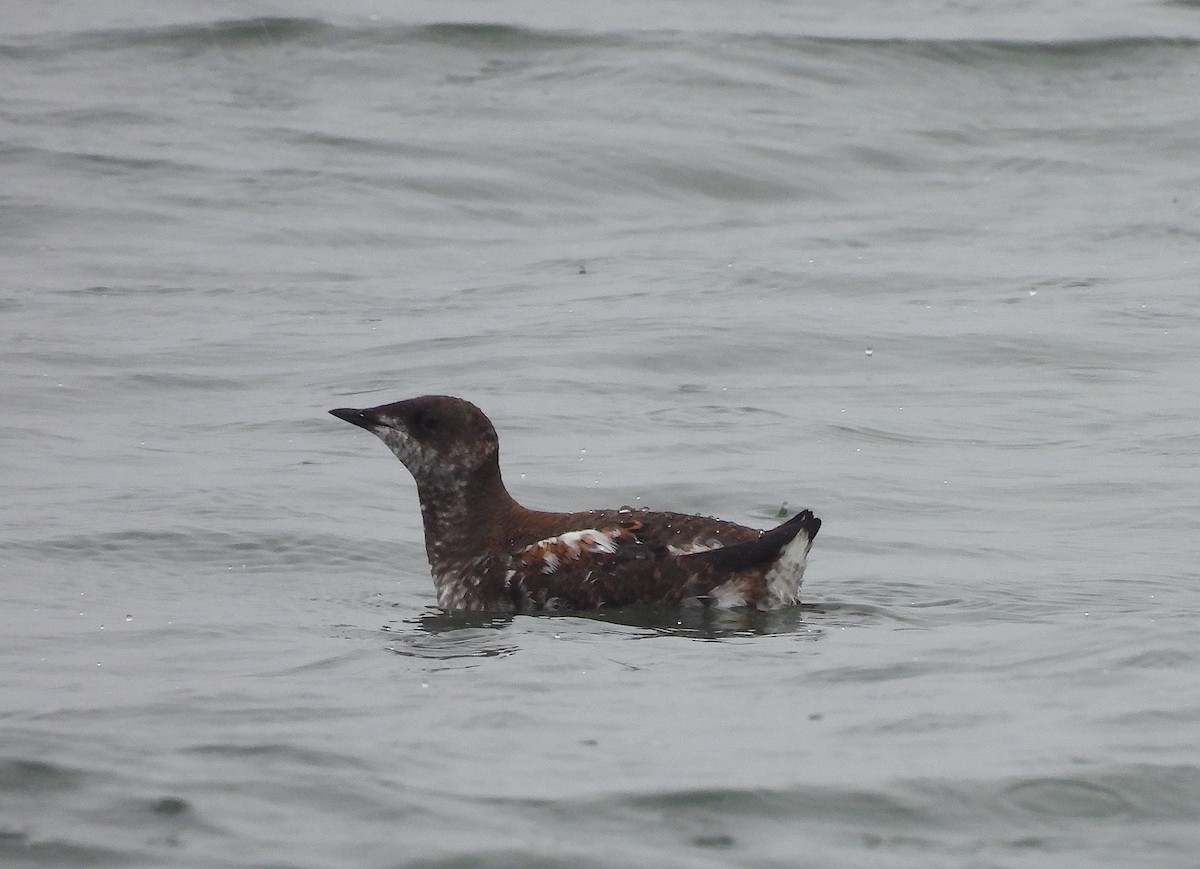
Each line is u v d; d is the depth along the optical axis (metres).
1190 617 11.05
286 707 9.23
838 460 16.03
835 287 23.53
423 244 26.47
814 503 14.69
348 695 9.48
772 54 35.72
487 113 32.56
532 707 9.21
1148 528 13.87
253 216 27.36
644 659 10.25
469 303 22.97
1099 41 36.91
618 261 25.30
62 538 13.50
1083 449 16.44
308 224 27.08
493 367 19.53
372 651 10.59
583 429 17.06
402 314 22.39
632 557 11.59
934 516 14.32
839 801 7.91
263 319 22.11
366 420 12.28
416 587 12.66
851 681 9.73
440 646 10.71
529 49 36.09
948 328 21.25
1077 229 27.12
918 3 40.91
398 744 8.59
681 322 21.38
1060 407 18.02
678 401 18.28
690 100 33.44
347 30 36.72
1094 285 23.59
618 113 32.53
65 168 29.23
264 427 17.41
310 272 24.77
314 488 15.15
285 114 32.62
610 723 8.95
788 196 29.38
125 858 7.26
